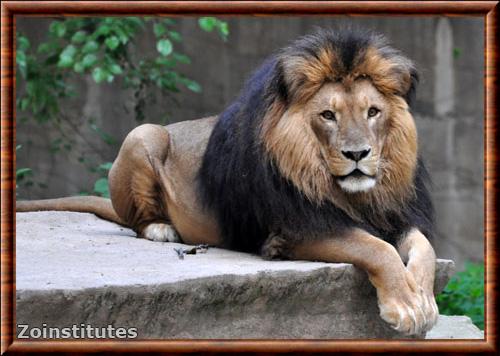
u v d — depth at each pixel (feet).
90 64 57.82
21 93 71.00
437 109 82.89
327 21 80.69
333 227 32.12
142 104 66.44
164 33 60.49
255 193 33.40
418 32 82.58
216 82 80.02
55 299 26.78
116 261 32.48
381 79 32.19
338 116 31.68
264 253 33.53
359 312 32.07
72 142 69.56
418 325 29.25
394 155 32.76
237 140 34.42
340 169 31.35
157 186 40.40
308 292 31.09
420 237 33.04
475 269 64.03
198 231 38.19
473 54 83.92
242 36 80.84
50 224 43.52
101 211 46.65
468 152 83.05
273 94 32.55
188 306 29.07
